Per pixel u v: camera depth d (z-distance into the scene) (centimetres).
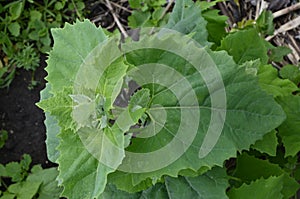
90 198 53
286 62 90
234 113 58
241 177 69
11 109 96
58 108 53
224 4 94
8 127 96
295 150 70
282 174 66
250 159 68
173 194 61
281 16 92
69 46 57
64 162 53
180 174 59
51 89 60
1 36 96
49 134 64
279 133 70
